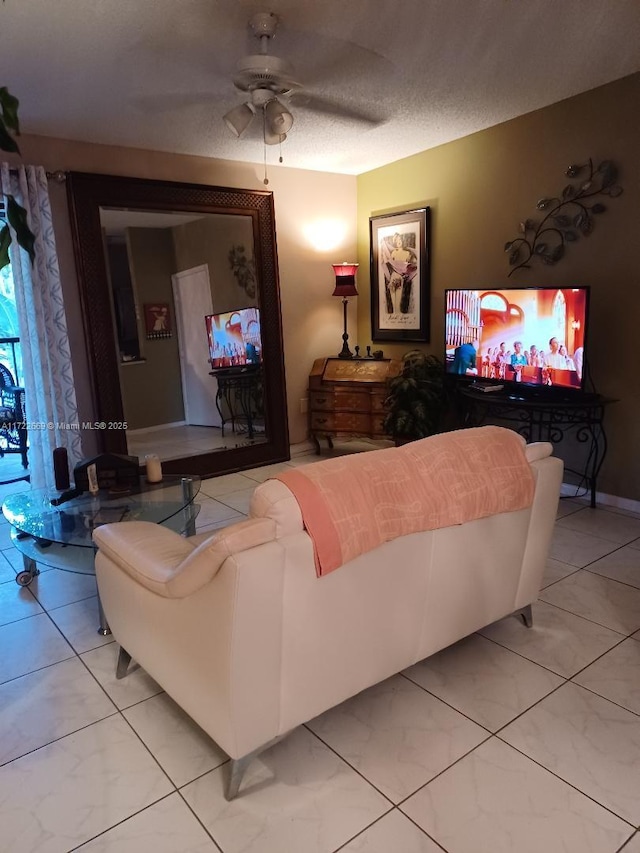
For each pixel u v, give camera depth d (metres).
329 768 1.65
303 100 3.22
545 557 2.21
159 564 1.67
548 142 3.56
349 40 2.51
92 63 2.63
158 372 4.17
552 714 1.84
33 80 2.77
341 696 1.69
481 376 3.92
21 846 1.44
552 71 2.97
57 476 2.89
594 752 1.68
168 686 1.74
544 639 2.25
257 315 4.61
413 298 4.73
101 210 3.80
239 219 4.42
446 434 1.94
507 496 1.91
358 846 1.41
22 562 3.14
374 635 1.71
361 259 5.18
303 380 5.05
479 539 1.92
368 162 4.64
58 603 2.67
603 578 2.71
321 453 5.11
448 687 1.98
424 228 4.48
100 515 2.58
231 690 1.43
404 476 1.68
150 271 4.05
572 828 1.44
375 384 4.59
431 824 1.46
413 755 1.69
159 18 2.25
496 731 1.77
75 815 1.53
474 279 4.22
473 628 2.05
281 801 1.54
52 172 3.61
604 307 3.45
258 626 1.41
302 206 4.80
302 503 1.46
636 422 3.41
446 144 4.21
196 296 4.27
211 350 4.39
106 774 1.66
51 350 3.69
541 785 1.57
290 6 2.21
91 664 2.20
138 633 1.80
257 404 4.71
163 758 1.72
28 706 1.96
